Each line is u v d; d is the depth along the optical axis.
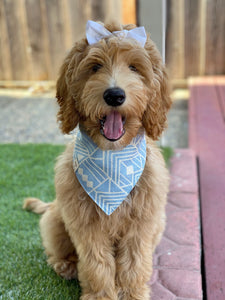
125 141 0.45
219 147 0.96
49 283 0.51
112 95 0.41
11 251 0.57
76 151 0.47
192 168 0.83
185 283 0.50
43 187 0.77
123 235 0.49
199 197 0.74
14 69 1.67
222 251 0.56
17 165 0.87
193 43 1.59
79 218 0.47
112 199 0.46
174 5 1.53
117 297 0.50
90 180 0.46
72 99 0.46
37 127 1.24
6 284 0.51
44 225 0.55
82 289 0.50
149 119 0.48
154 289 0.49
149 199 0.47
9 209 0.69
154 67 0.47
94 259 0.48
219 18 1.54
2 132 1.20
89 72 0.45
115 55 0.43
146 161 0.49
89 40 0.44
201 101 1.31
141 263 0.49
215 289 0.49
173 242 0.58
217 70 1.63
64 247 0.54
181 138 1.14
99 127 0.45
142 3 0.76
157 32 0.77
